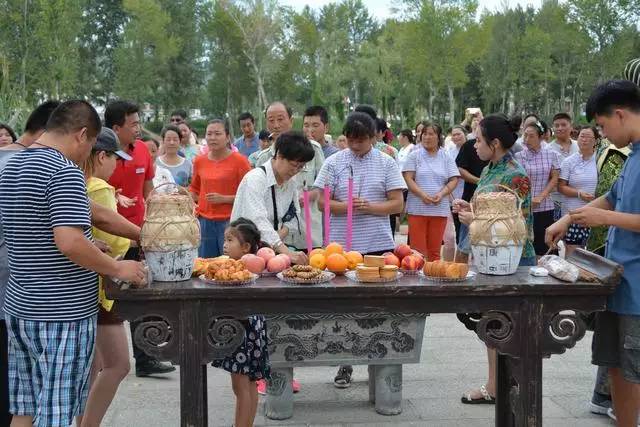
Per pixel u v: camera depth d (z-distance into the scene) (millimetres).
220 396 4395
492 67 48969
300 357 3828
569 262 3078
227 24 45375
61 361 2766
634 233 2990
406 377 4707
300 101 61312
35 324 2744
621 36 38344
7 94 10750
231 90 49875
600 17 38625
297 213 4113
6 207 2727
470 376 4719
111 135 3402
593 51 39719
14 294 2793
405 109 52969
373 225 4414
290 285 2732
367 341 3820
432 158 6980
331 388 4535
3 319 3160
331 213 4465
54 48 30031
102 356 3354
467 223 3441
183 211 2785
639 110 2982
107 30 48156
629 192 2994
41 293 2738
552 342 2814
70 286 2779
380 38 51656
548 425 3887
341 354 3834
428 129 6918
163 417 4031
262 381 4461
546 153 6777
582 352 5277
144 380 4707
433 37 40812
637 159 3012
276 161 3900
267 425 3873
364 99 56625
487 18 42156
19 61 28984
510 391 3182
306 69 51000
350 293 2699
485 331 2816
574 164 6820
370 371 4215
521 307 2791
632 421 3250
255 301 2730
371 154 4453
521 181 3729
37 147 2771
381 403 4031
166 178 6438
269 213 3961
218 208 5500
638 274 2963
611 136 3039
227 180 5477
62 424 2771
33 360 2820
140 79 41969
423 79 45750
